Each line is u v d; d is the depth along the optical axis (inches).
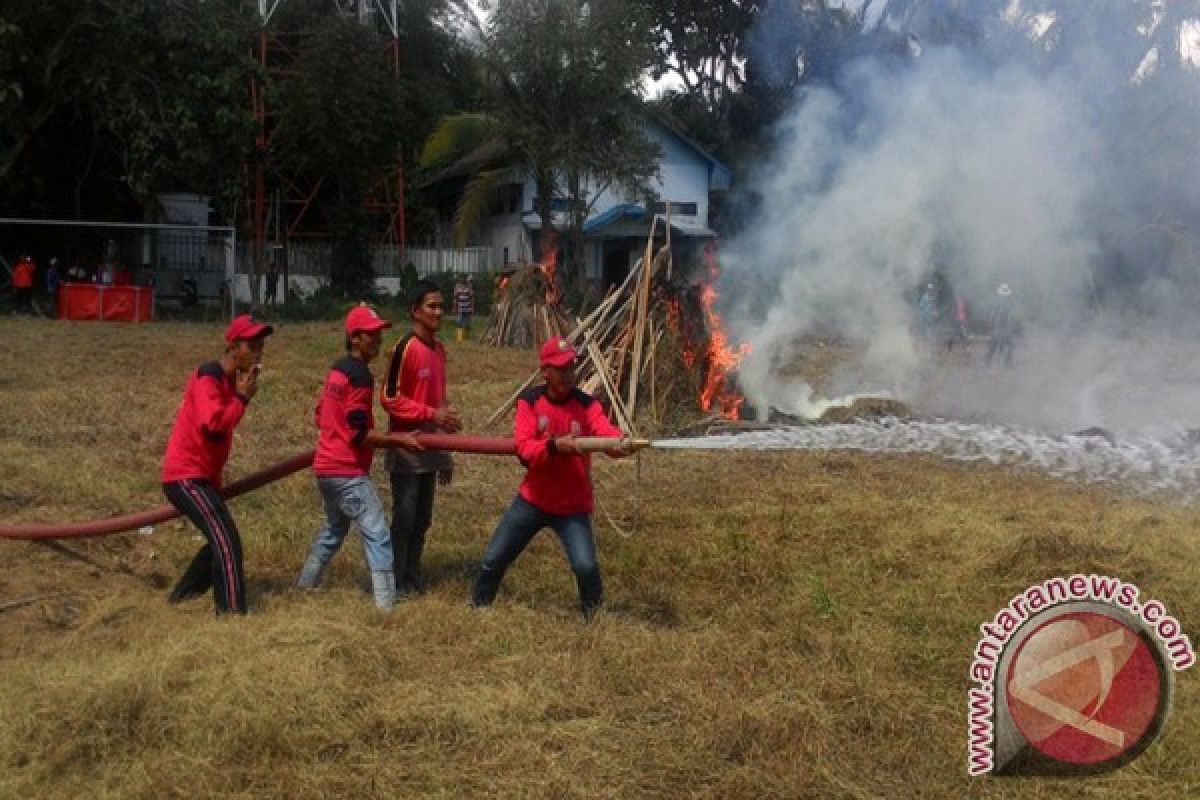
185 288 1279.5
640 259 497.4
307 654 197.8
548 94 1176.2
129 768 163.5
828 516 323.3
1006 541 287.3
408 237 1620.3
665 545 291.4
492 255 1504.7
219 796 156.3
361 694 184.9
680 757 168.6
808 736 174.6
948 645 218.7
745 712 179.6
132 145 1077.8
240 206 1255.5
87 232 1267.2
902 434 454.6
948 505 336.2
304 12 1337.4
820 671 202.4
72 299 1081.4
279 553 272.1
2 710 176.4
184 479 227.3
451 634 215.3
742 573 267.3
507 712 180.7
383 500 344.5
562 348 223.6
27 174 1159.0
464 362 751.1
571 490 227.8
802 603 242.2
